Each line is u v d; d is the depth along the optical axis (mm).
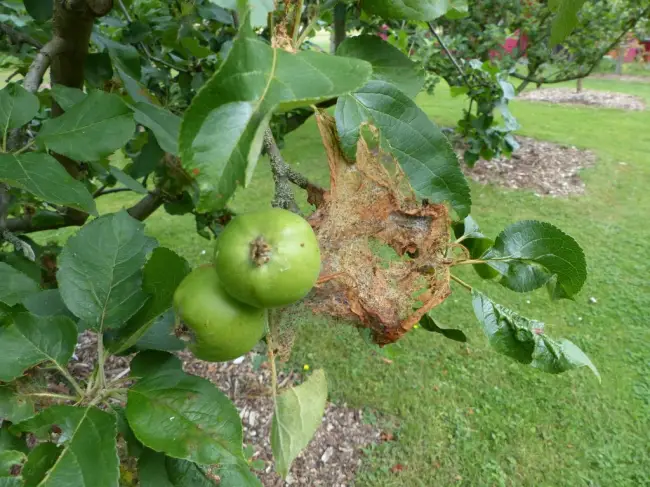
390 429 766
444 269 240
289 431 232
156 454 218
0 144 247
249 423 777
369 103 228
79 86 367
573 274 271
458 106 2438
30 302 259
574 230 1298
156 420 200
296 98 141
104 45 390
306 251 185
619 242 1241
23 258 373
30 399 216
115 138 253
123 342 232
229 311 195
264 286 180
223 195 138
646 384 836
